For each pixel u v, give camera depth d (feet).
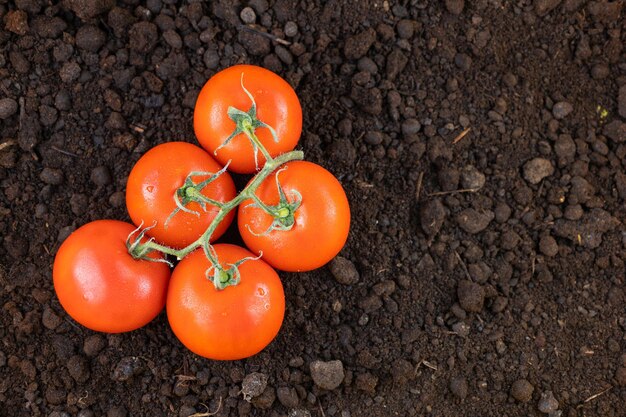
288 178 2.07
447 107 2.43
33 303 2.31
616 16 2.49
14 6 2.33
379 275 2.37
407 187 2.41
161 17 2.36
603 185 2.48
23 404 2.28
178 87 2.37
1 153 2.31
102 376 2.28
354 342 2.35
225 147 2.11
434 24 2.45
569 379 2.39
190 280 2.04
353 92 2.39
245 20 2.38
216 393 2.30
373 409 2.34
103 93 2.35
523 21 2.49
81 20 2.35
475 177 2.42
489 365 2.38
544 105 2.48
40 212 2.32
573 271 2.44
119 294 2.05
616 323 2.43
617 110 2.49
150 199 2.05
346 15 2.42
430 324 2.37
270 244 2.08
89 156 2.34
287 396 2.29
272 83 2.11
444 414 2.35
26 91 2.33
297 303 2.33
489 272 2.40
